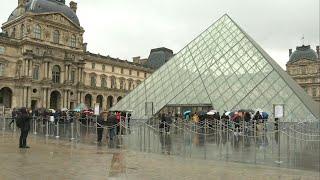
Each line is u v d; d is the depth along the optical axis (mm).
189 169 20469
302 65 190250
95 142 36906
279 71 60375
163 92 63125
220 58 64188
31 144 34125
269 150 29938
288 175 18750
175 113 56344
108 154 27016
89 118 54875
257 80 56875
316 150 29688
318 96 184125
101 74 152750
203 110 56625
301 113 49656
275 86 54719
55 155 25766
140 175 18297
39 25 123375
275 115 39844
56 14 127625
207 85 59781
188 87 61156
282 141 37250
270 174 19031
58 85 126688
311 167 21453
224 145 33562
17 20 123938
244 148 31250
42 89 122000
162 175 18438
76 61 133000
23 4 125500
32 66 120125
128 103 66000
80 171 19078
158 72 68312
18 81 119438
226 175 18672
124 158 24906
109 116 39938
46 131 46406
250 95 54938
